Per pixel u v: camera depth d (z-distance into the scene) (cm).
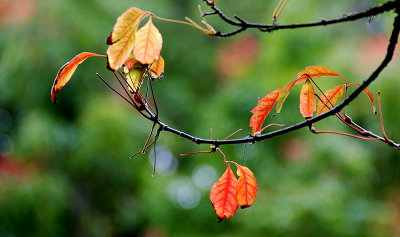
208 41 820
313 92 162
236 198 159
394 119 596
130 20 127
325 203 506
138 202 737
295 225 496
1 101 720
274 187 564
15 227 639
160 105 754
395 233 546
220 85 763
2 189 642
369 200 587
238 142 150
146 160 677
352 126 166
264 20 705
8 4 688
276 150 592
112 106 662
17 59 665
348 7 694
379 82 595
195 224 619
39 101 682
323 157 574
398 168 639
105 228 793
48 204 652
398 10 130
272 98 153
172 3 854
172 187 669
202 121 664
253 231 518
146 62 128
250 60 706
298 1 648
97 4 708
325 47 636
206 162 610
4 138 785
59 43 669
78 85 692
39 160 678
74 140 678
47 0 681
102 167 668
